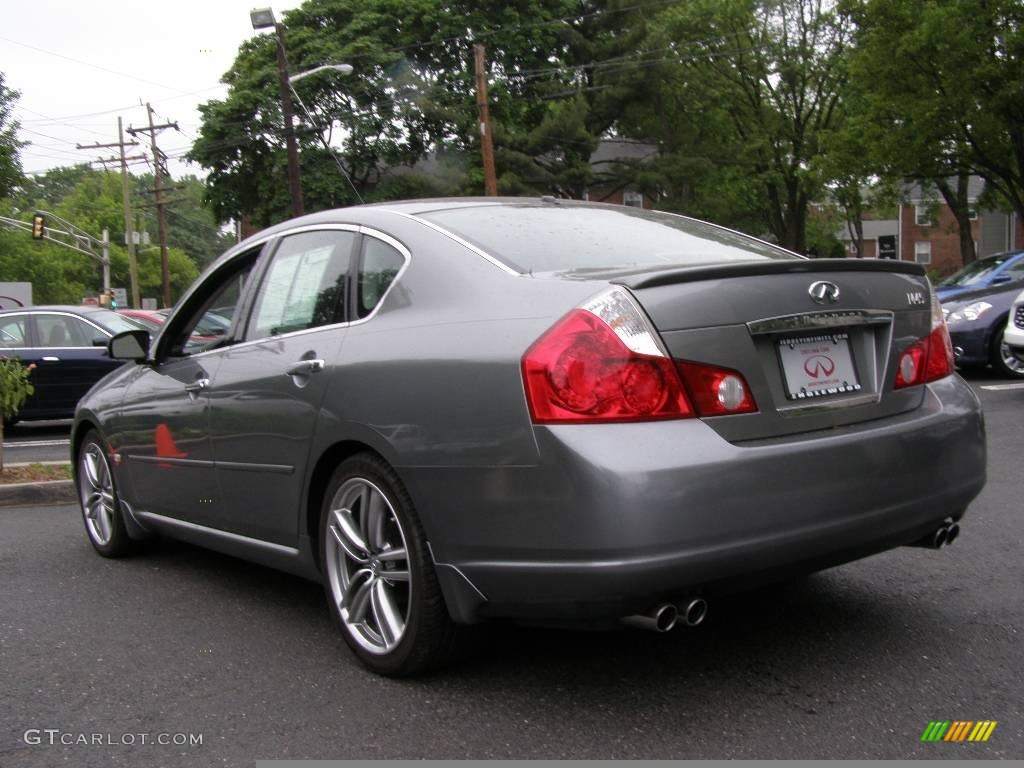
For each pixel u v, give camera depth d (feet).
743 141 143.54
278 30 94.07
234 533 14.39
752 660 11.86
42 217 165.37
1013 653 11.86
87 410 18.11
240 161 132.05
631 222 13.62
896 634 12.57
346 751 10.00
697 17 135.44
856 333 11.25
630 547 9.23
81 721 11.00
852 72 88.58
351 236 12.96
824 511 10.12
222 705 11.26
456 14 132.26
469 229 12.06
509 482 9.85
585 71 138.72
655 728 10.17
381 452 11.10
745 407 10.02
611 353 9.59
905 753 9.50
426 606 10.90
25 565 17.80
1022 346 34.76
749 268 10.36
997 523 17.85
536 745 9.91
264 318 13.93
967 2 77.41
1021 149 83.25
